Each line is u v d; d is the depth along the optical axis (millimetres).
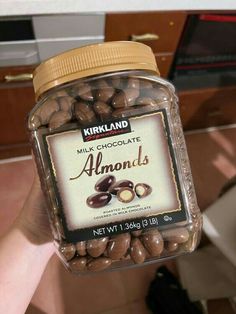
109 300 514
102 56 169
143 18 408
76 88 178
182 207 192
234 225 412
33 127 184
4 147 586
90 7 374
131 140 181
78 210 187
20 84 454
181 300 493
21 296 236
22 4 354
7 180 602
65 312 500
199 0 404
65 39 408
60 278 520
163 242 195
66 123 179
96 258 194
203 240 562
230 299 514
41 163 187
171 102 189
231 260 393
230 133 723
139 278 533
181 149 198
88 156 181
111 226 190
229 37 489
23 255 234
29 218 236
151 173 186
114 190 186
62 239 192
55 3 361
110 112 179
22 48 405
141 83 183
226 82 574
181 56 503
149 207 190
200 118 666
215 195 637
